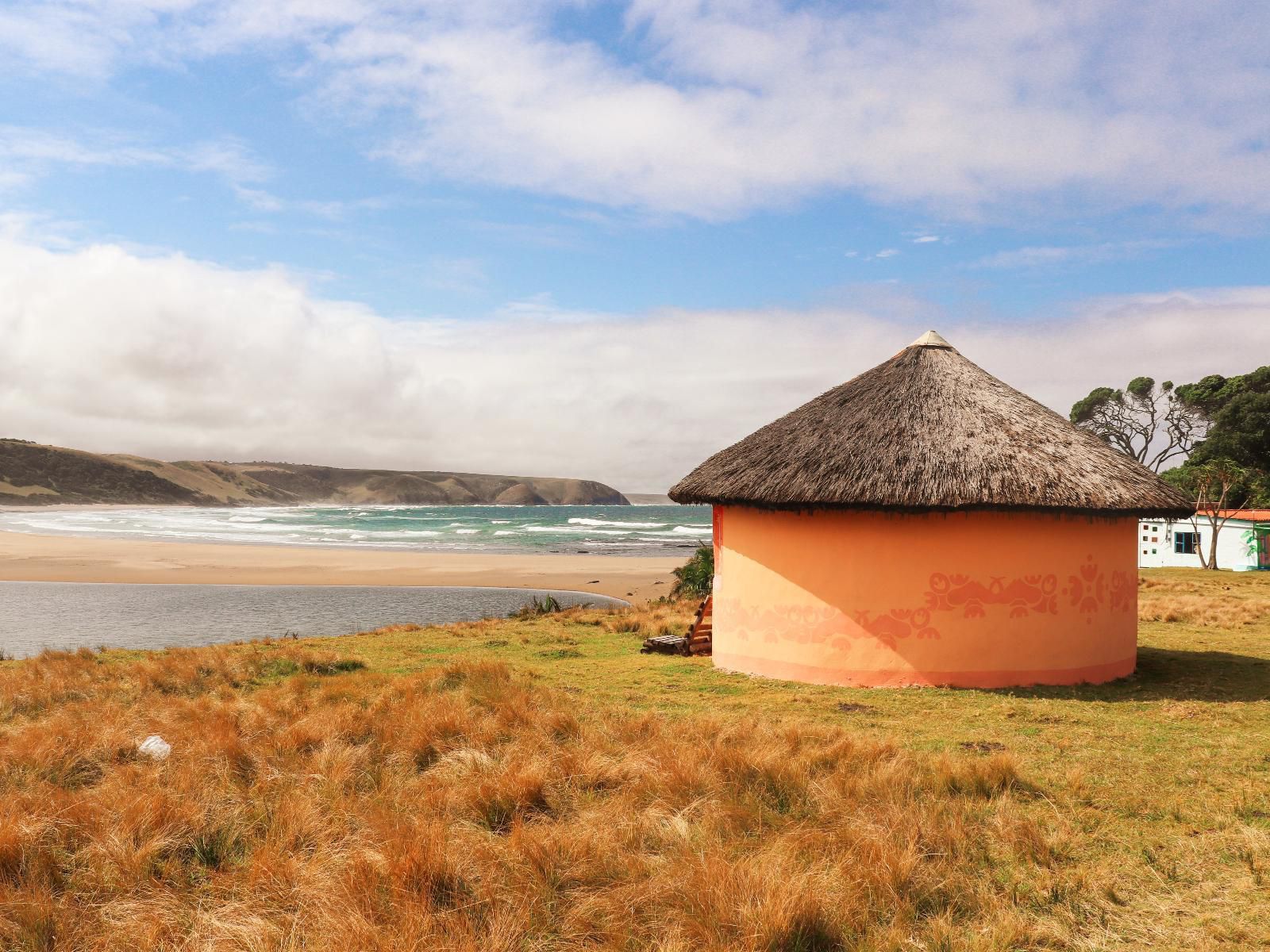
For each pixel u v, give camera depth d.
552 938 4.56
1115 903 5.00
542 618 22.45
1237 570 37.88
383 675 12.48
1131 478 11.85
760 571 12.75
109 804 6.27
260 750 7.64
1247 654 14.40
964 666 11.48
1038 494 11.06
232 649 16.12
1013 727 9.25
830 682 11.85
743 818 6.09
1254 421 55.06
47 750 7.56
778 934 4.41
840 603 11.84
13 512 152.88
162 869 5.36
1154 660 13.70
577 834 5.71
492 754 7.75
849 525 11.80
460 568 47.59
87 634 24.39
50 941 4.52
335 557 53.81
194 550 57.91
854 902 4.82
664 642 15.48
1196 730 9.09
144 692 11.31
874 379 13.49
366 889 4.87
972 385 13.05
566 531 97.94
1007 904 4.95
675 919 4.67
